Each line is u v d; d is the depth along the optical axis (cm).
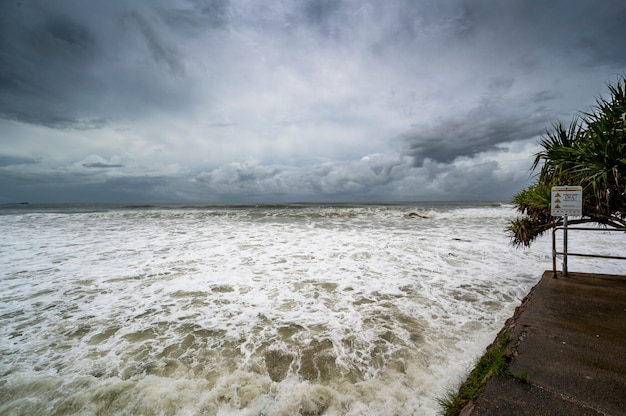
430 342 397
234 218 2178
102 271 747
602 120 443
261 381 319
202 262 837
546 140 523
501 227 1595
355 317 484
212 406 282
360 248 1026
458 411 221
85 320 478
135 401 290
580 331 298
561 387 213
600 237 1184
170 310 517
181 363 356
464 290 608
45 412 276
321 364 351
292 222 1897
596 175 423
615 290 421
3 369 345
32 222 1891
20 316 492
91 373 337
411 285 642
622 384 213
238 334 430
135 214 2466
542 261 836
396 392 297
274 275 718
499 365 243
